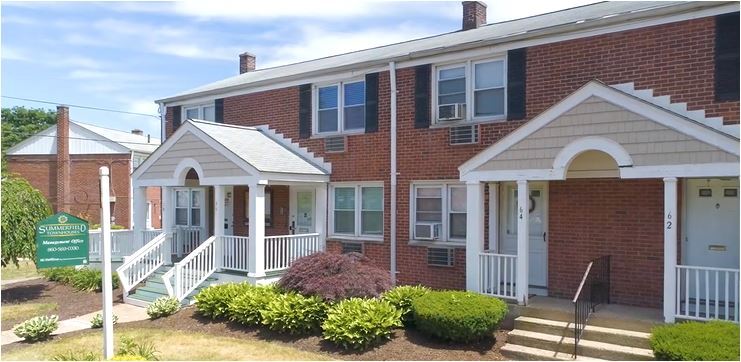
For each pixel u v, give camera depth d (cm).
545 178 990
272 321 1030
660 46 1009
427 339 977
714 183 987
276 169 1320
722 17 946
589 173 1081
